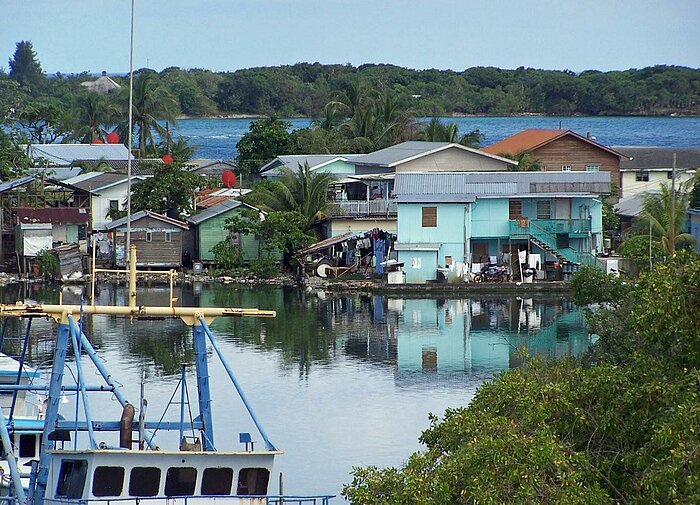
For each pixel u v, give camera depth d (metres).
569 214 171.62
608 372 55.41
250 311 61.97
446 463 50.75
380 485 52.03
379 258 173.38
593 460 52.59
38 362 111.56
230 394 102.69
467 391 104.81
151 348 122.25
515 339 130.00
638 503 47.62
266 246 176.12
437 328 137.62
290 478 78.25
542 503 47.34
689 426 47.62
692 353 52.56
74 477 53.84
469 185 171.50
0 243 181.25
